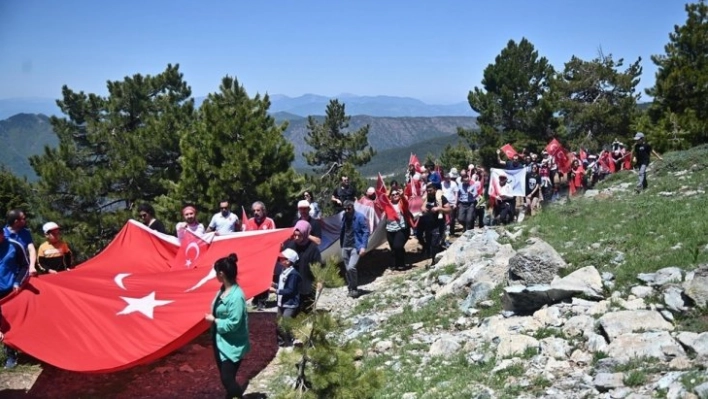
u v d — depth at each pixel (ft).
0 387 35.78
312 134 177.58
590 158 120.16
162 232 48.24
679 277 34.96
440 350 34.45
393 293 49.93
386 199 59.57
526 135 169.48
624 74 193.26
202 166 94.38
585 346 30.32
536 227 54.49
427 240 61.77
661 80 146.72
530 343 31.48
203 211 94.32
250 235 45.47
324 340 24.90
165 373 38.04
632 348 28.12
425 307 43.45
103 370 32.99
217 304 30.63
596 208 59.00
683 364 25.94
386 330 40.88
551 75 187.21
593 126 189.78
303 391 24.64
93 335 34.37
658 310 32.09
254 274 41.47
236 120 96.48
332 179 156.66
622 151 111.24
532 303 36.81
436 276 49.60
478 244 51.88
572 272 38.19
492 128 171.53
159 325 35.19
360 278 59.16
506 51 187.21
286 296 38.52
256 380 36.60
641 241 43.04
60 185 112.98
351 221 51.83
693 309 30.86
